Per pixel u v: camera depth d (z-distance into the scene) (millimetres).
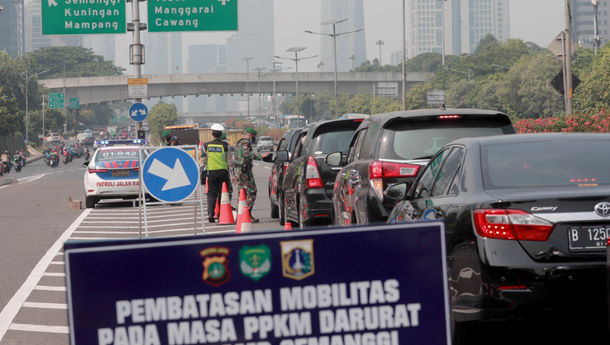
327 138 22766
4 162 98750
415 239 7168
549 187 10438
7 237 26516
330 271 7051
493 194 10344
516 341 11188
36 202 43188
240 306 6949
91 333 6789
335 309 7051
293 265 7012
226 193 28906
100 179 38156
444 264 7188
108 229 28828
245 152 28969
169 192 19359
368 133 17812
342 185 18875
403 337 7121
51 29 54312
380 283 7113
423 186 13094
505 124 16469
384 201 16188
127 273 6840
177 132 114812
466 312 10109
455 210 10617
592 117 48344
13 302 15680
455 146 12305
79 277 6789
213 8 55188
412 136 16406
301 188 22547
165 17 55000
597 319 9852
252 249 6969
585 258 9750
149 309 6855
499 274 9750
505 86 163250
